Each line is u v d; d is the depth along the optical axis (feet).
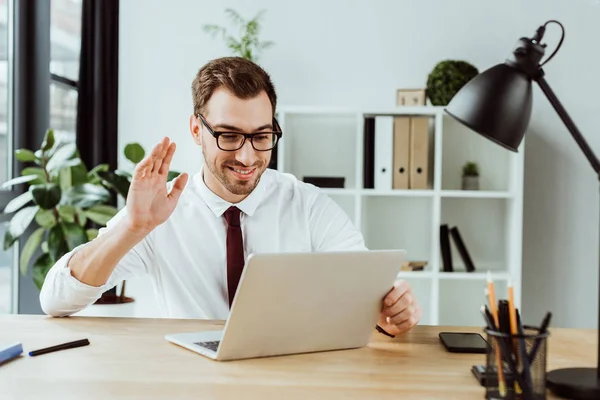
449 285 11.69
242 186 5.73
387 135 10.91
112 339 4.66
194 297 6.22
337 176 11.78
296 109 10.77
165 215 5.00
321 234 6.64
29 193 9.08
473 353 4.46
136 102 12.07
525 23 11.50
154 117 12.05
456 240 11.20
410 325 4.79
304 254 4.06
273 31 11.78
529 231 11.65
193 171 12.01
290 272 4.06
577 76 11.49
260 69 5.71
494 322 3.48
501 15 11.51
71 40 11.57
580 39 11.43
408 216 11.72
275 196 6.56
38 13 10.27
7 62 10.00
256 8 11.80
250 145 5.57
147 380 3.76
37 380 3.74
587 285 11.60
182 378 3.80
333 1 11.68
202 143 5.82
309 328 4.34
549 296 11.66
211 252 6.22
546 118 11.57
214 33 11.89
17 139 10.14
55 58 11.00
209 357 4.23
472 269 11.09
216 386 3.67
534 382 3.39
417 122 10.86
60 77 11.06
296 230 6.48
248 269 3.91
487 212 11.69
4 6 9.86
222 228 6.23
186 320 5.28
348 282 4.33
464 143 11.69
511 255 10.95
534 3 11.47
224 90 5.52
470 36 11.55
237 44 11.82
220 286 6.21
